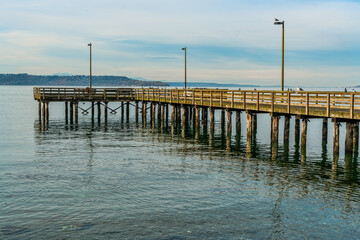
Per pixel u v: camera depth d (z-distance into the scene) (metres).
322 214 14.47
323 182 18.55
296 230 13.11
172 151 27.02
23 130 39.44
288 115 28.89
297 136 31.25
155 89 46.31
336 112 22.20
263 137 34.75
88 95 49.53
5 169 21.05
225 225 13.45
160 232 12.87
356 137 25.75
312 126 46.94
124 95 52.00
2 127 42.00
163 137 34.66
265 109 28.00
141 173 20.30
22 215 14.26
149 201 15.78
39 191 17.03
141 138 33.84
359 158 24.11
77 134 36.41
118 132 38.38
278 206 15.27
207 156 25.11
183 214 14.39
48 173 20.20
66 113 50.44
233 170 21.05
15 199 15.95
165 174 20.11
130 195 16.53
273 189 17.44
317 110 23.47
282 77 30.80
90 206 15.17
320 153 26.09
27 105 88.94
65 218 13.99
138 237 12.52
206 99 38.59
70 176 19.61
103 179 19.05
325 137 30.95
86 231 12.94
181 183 18.39
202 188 17.58
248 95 30.69
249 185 18.08
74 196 16.38
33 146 28.84
